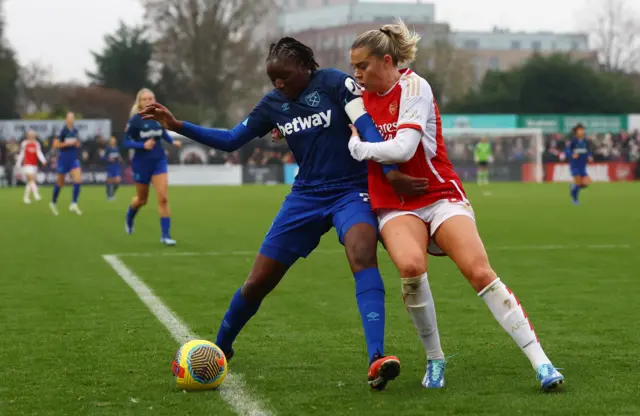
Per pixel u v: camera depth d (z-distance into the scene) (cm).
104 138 4462
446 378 546
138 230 1702
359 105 533
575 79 6119
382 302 519
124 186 4331
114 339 674
